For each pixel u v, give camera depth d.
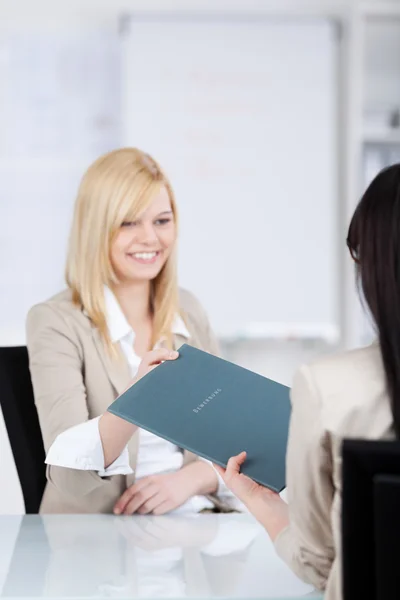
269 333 4.12
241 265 4.11
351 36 3.99
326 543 1.17
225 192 4.09
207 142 4.07
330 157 4.12
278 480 1.35
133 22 4.01
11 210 4.02
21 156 4.02
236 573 1.37
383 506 0.90
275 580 1.34
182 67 4.04
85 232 2.11
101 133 4.04
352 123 4.01
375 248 1.06
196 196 4.08
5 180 4.02
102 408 2.02
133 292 2.17
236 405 1.53
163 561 1.45
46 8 4.02
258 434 1.46
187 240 4.09
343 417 1.07
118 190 2.09
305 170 4.11
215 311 4.11
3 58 3.98
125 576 1.36
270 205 4.11
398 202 1.06
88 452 1.78
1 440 3.20
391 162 4.15
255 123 4.09
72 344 2.04
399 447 0.92
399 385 1.05
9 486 3.20
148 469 2.01
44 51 4.00
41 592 1.29
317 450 1.09
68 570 1.40
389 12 4.00
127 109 4.02
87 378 2.04
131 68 4.02
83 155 4.03
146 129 4.04
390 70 4.18
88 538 1.60
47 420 1.96
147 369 1.67
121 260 2.11
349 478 0.93
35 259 4.04
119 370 2.05
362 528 0.93
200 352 1.67
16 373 2.11
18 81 4.00
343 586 0.94
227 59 4.05
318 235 4.13
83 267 2.10
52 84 4.01
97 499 1.92
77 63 4.01
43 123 4.01
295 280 4.13
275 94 4.09
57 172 4.03
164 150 4.05
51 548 1.53
